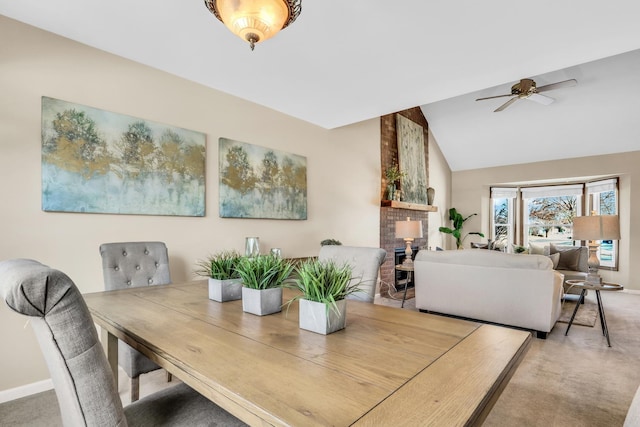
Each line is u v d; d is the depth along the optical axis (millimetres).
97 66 2441
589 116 5555
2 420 1863
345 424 585
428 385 732
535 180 7039
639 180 5816
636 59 4516
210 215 3117
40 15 2041
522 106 5820
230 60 2572
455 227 7738
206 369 811
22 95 2135
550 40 2254
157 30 2176
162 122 2787
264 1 1214
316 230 4297
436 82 2943
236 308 1416
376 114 3844
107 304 1490
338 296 1124
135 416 1014
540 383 2305
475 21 2045
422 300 3918
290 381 749
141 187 2635
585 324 3711
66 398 754
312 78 2879
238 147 3338
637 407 668
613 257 6184
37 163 2182
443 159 7773
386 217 5578
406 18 2014
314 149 4293
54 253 2248
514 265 3283
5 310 2080
